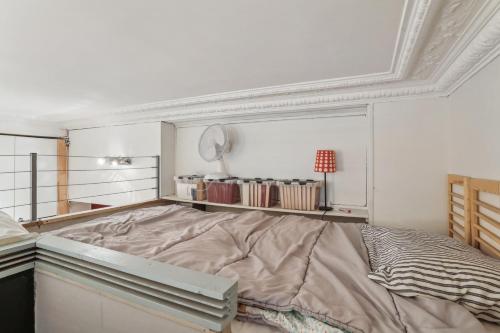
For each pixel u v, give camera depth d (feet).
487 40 4.19
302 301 2.99
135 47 5.47
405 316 2.77
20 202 13.35
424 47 5.11
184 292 2.30
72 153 14.88
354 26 4.59
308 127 9.78
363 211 8.68
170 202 11.64
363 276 3.59
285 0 3.89
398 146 7.68
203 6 4.05
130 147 12.86
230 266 4.01
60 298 3.07
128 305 2.58
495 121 4.55
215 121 11.57
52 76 7.23
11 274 3.00
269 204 9.41
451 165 7.00
